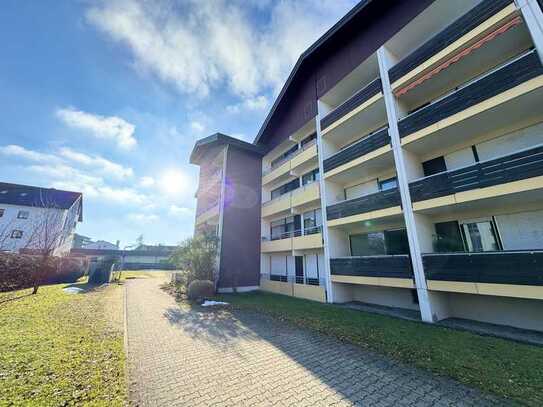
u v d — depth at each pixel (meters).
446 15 9.41
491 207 7.88
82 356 4.65
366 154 10.41
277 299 12.66
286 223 17.27
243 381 4.05
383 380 4.07
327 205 12.30
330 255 11.73
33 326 6.28
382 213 9.50
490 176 6.69
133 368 4.48
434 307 7.88
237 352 5.35
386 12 10.93
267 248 16.92
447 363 4.61
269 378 4.16
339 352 5.35
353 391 3.73
